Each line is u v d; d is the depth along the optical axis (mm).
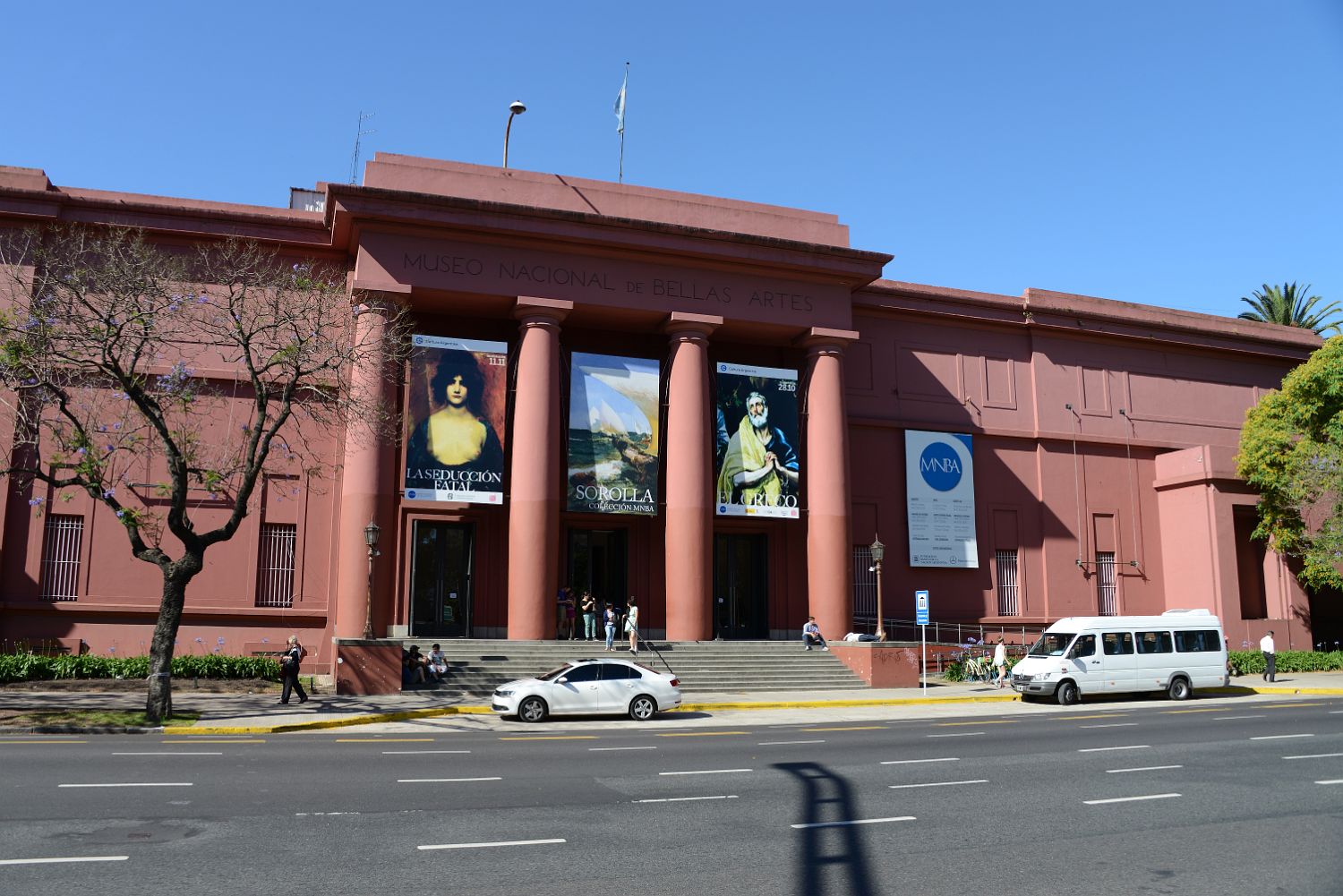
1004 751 16922
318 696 25859
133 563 30000
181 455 22500
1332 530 37531
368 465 29312
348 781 13414
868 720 23703
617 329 35188
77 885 8180
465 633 32719
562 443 34688
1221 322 46000
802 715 25016
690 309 33750
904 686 31516
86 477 23453
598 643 30516
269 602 30969
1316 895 8273
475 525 33188
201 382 30766
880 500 38562
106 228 30875
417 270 30844
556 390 31906
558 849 9633
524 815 11188
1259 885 8570
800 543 37094
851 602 34062
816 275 35250
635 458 32906
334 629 30688
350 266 32781
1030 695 29141
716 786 13242
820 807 11781
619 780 13727
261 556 31109
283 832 10219
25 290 28078
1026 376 42219
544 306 31875
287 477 31484
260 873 8656
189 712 22266
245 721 20938
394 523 31438
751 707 26797
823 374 35375
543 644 29812
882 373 39688
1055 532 41125
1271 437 39344
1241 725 21219
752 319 34469
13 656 26484
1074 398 42688
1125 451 43188
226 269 29219
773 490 34312
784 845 9898
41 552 29266
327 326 26578
